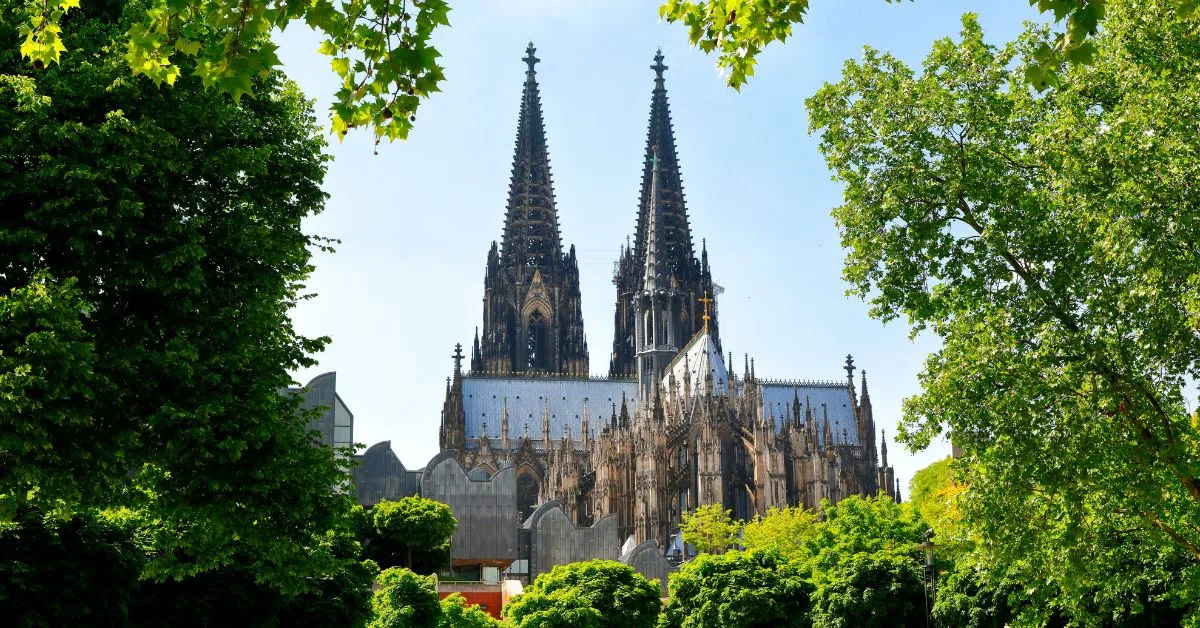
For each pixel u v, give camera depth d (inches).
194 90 1648.6
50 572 1702.8
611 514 6486.2
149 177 1544.0
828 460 7372.1
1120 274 1737.2
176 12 795.4
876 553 3543.3
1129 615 2374.5
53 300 1374.3
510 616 4037.9
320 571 1706.4
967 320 1889.8
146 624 1925.4
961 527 1957.4
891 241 1939.0
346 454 1847.9
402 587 3284.9
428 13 791.7
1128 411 1729.8
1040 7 720.3
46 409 1376.7
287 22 780.6
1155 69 1691.7
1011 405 1740.9
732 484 7190.0
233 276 1675.7
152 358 1499.8
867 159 1969.7
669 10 902.4
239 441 1519.4
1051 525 1808.6
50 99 1434.5
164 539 1710.1
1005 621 2810.0
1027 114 1915.6
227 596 1994.3
